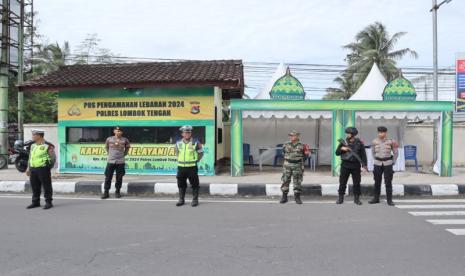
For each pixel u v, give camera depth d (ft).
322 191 36.91
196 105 46.39
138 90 47.11
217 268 16.81
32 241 20.81
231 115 45.37
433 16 62.54
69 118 48.37
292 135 32.65
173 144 46.83
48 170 29.99
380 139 32.50
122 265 17.21
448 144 45.91
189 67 51.01
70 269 16.74
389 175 32.01
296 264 17.30
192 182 31.37
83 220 25.75
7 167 53.98
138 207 30.53
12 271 16.51
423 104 45.96
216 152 49.70
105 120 47.73
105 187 35.04
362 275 15.98
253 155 59.16
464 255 18.52
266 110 45.42
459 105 69.36
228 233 22.50
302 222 25.34
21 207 30.35
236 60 53.26
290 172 32.68
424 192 37.32
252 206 31.14
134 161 47.37
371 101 45.83
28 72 75.10
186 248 19.63
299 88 46.24
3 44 57.72
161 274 16.14
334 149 45.65
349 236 21.89
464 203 32.83
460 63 69.41
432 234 22.33
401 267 16.89
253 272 16.33
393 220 25.99
